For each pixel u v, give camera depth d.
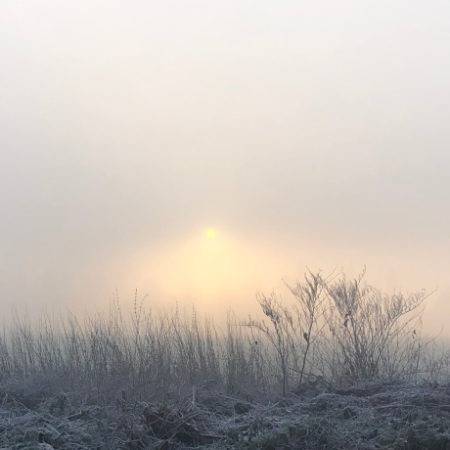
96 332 11.05
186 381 10.51
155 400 9.32
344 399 8.84
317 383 10.39
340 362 10.87
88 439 7.47
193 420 7.88
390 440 6.98
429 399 8.68
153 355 10.59
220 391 10.07
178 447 7.26
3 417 8.52
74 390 10.24
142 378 10.15
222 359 10.88
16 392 10.09
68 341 11.41
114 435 7.56
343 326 10.98
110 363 10.54
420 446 6.71
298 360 10.91
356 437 7.28
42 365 11.39
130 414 8.13
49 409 8.98
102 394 9.73
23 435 7.36
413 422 7.50
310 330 11.00
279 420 7.79
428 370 10.61
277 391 10.33
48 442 7.27
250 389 10.40
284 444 6.98
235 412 8.88
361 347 10.84
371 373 10.64
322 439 7.16
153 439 7.43
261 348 10.94
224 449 6.99
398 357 10.82
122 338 10.96
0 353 11.68
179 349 10.85
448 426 7.32
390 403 8.61
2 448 6.96
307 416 7.71
